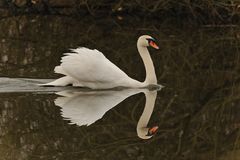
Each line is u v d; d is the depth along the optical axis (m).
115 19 28.47
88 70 14.88
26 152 10.83
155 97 14.91
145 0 28.31
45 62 18.80
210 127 13.18
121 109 13.46
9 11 28.45
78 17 28.48
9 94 14.34
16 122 12.42
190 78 17.42
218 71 18.59
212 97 15.48
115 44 22.78
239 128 13.23
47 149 11.00
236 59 20.53
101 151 10.89
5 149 11.10
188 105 14.45
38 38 23.86
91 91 15.02
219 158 11.33
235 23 28.19
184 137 12.14
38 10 28.41
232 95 15.84
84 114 12.93
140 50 16.02
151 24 28.08
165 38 24.53
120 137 11.74
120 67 18.62
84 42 23.08
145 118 13.17
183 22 28.45
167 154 11.02
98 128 12.13
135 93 15.19
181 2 27.77
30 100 13.86
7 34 24.70
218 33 26.06
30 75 16.47
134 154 10.83
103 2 28.53
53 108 13.32
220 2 27.50
